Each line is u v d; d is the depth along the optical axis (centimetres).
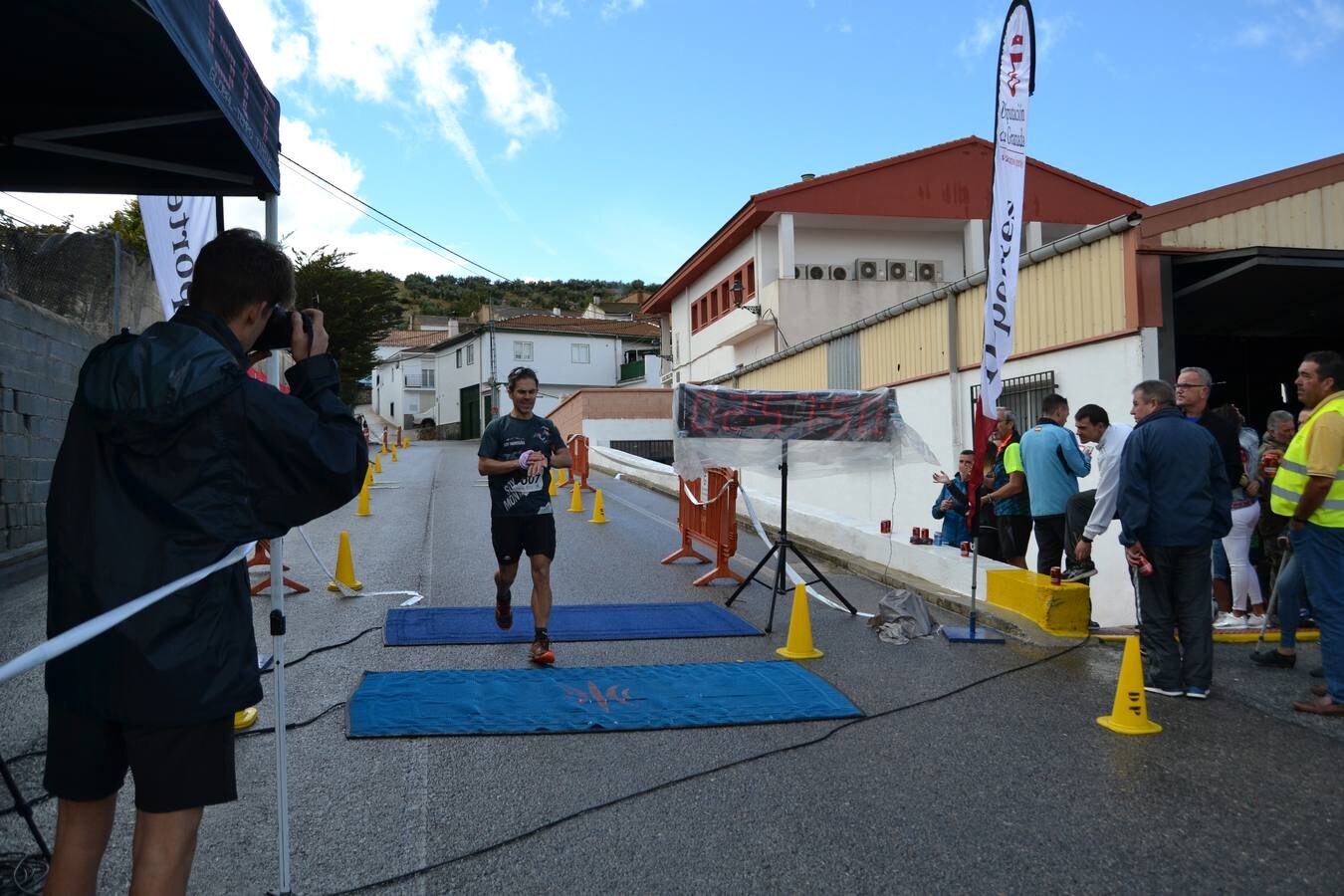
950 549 933
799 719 534
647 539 1264
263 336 262
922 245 2684
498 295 10975
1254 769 463
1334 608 533
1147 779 451
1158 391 584
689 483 1075
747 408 781
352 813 404
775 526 1299
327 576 934
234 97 463
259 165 526
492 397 4909
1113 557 975
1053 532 780
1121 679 523
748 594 905
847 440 790
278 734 307
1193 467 567
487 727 509
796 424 786
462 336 5391
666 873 356
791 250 2520
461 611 791
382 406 7106
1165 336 954
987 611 780
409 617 763
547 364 5156
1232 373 1337
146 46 441
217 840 377
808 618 680
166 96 501
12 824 383
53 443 1160
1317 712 537
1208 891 347
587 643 703
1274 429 770
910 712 554
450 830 390
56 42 434
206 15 413
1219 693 584
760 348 2633
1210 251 963
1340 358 548
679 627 754
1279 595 634
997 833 393
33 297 1146
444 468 2541
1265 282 1020
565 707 546
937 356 1345
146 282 1448
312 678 600
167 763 216
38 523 1117
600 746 491
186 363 216
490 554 1102
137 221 2209
